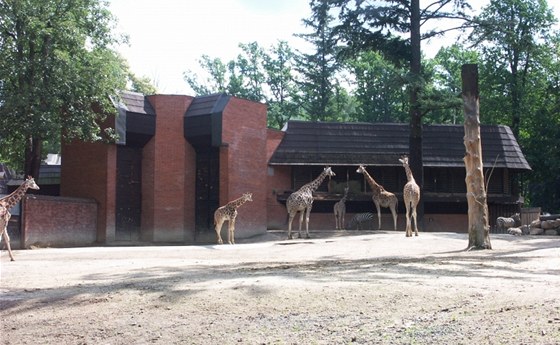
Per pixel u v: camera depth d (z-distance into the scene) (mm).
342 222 34938
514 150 39094
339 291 9555
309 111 61969
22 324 8898
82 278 13070
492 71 51688
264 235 31438
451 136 39312
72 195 31391
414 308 8414
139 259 18000
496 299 8648
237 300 9289
